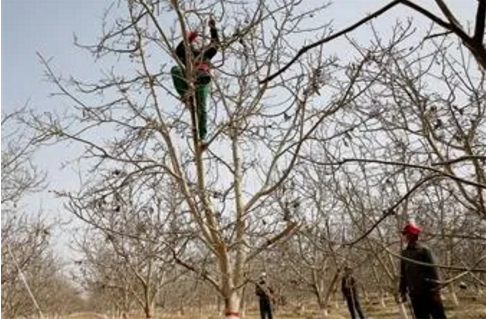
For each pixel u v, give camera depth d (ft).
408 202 22.08
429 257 21.26
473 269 8.79
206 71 17.70
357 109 16.30
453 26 5.87
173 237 16.17
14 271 36.40
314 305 78.33
